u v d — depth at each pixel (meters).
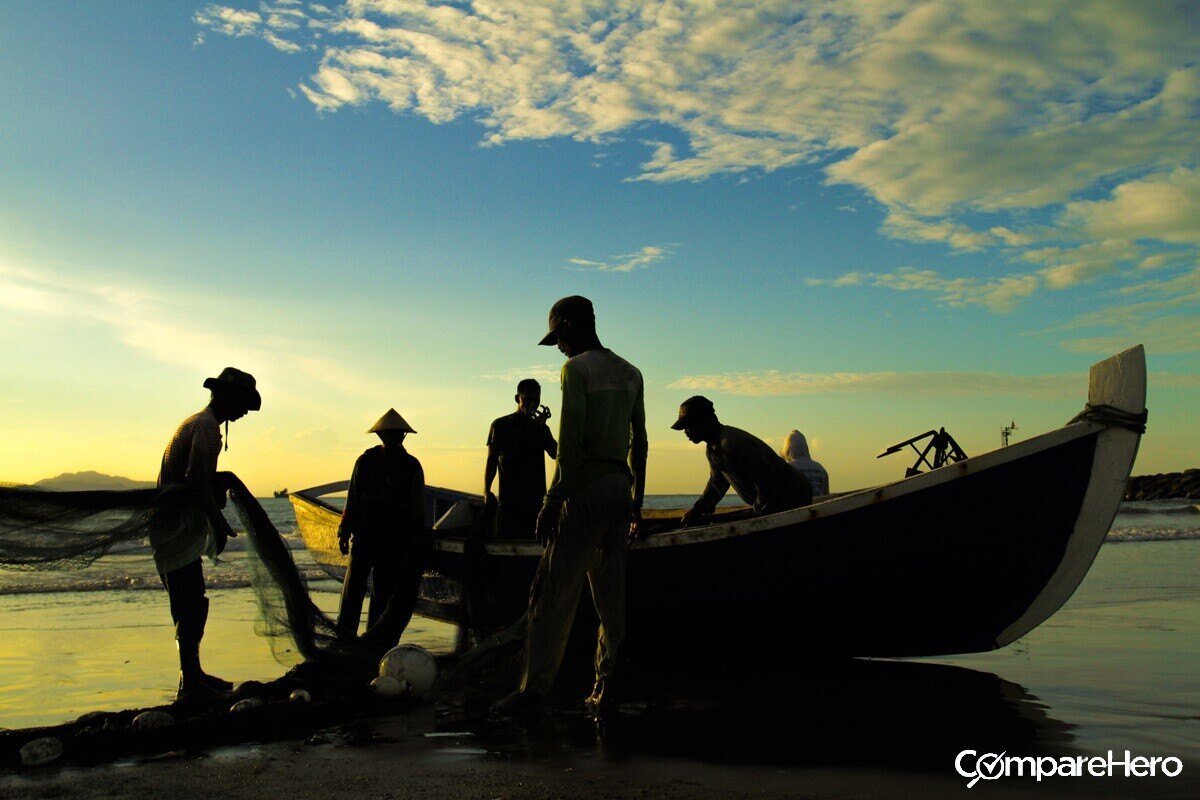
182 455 5.63
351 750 4.26
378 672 5.95
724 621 6.21
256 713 4.66
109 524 5.45
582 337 5.29
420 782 3.69
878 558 5.67
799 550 5.81
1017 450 5.32
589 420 5.04
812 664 6.55
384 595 7.21
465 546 7.11
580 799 3.46
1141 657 6.98
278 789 3.59
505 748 4.30
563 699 5.55
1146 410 5.17
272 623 6.08
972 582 5.63
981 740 4.43
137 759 4.09
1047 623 8.77
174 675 6.63
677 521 7.80
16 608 10.50
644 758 4.11
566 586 5.04
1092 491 5.27
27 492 5.38
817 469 8.87
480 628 7.02
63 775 3.81
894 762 4.04
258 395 5.93
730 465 6.59
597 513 4.97
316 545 10.01
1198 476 79.50
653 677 6.30
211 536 5.67
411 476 7.25
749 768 3.93
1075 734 4.57
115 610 10.34
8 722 5.14
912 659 7.00
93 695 5.92
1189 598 10.79
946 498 5.50
